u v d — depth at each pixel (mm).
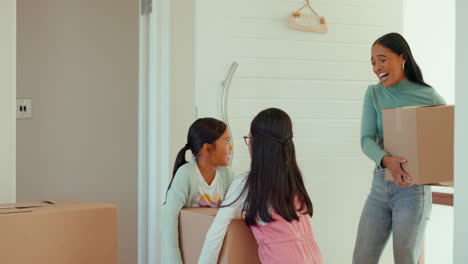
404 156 2270
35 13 3605
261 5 2988
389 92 2480
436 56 3689
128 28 3834
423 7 3766
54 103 3662
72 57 3701
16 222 1992
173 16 3121
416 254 2406
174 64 3119
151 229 3162
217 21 2906
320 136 3104
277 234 1871
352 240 3160
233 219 1928
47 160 3646
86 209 2152
